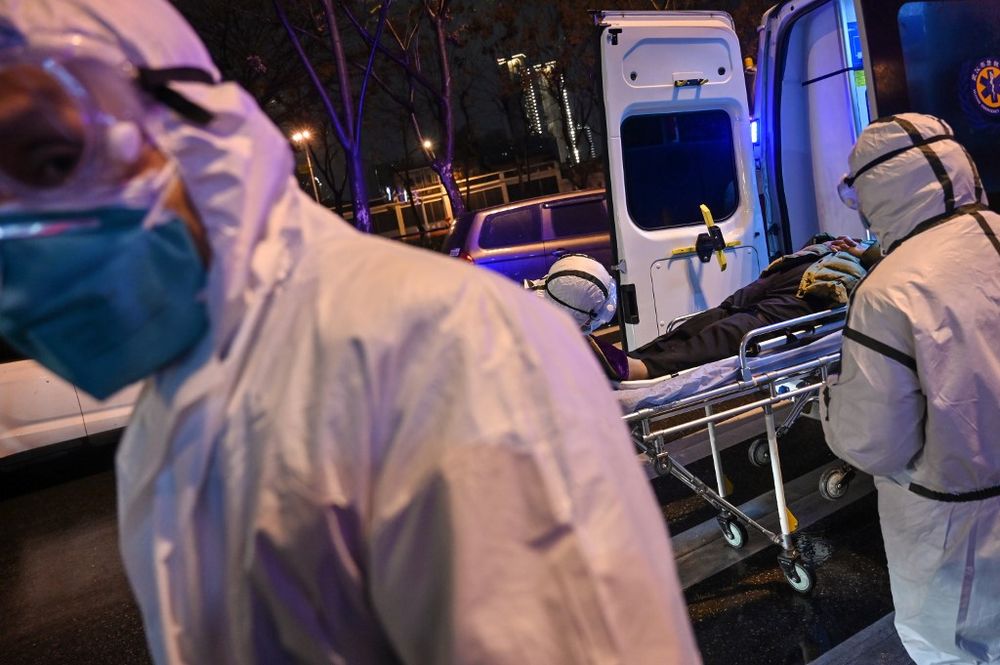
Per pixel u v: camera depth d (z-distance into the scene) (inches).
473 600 20.7
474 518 21.2
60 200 20.9
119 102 22.1
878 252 130.9
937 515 71.2
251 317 24.3
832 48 181.9
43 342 22.1
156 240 22.0
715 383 111.8
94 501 226.7
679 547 133.1
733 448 176.9
